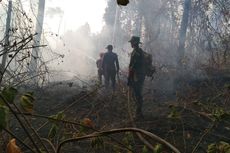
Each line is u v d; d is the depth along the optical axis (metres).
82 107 5.31
